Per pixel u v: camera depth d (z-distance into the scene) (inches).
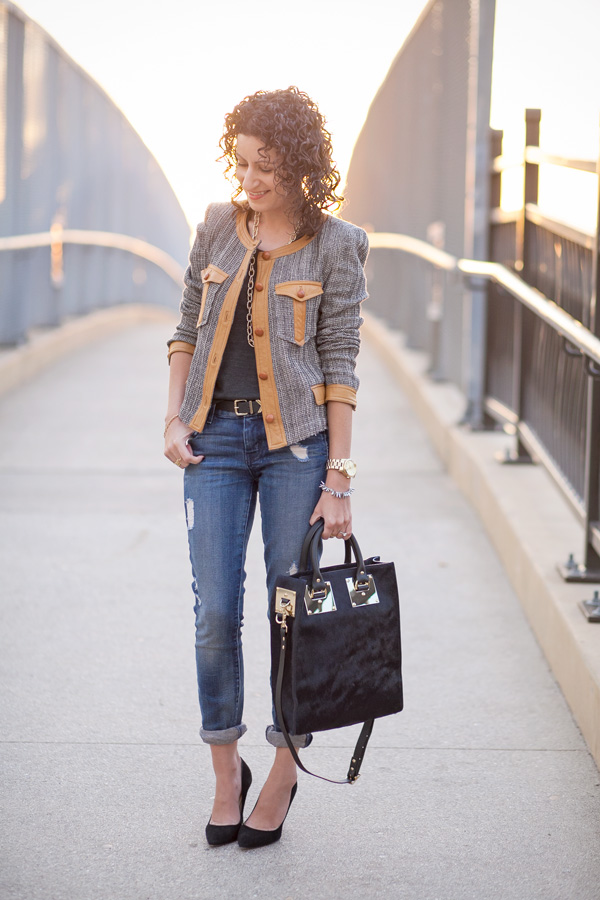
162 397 434.0
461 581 226.5
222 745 131.3
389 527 264.1
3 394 429.1
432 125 410.9
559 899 120.4
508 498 243.8
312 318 125.0
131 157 738.2
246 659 185.8
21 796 141.2
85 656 187.0
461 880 124.0
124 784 145.2
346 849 130.6
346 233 125.4
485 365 315.9
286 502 126.0
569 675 168.7
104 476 316.2
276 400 124.3
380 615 124.9
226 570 127.6
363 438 362.0
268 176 120.4
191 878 124.2
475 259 312.8
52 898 119.4
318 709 121.5
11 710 166.1
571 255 220.1
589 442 187.3
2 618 203.6
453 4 364.2
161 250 885.8
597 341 169.5
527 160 255.3
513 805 140.7
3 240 430.3
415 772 149.5
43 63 490.9
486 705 169.9
